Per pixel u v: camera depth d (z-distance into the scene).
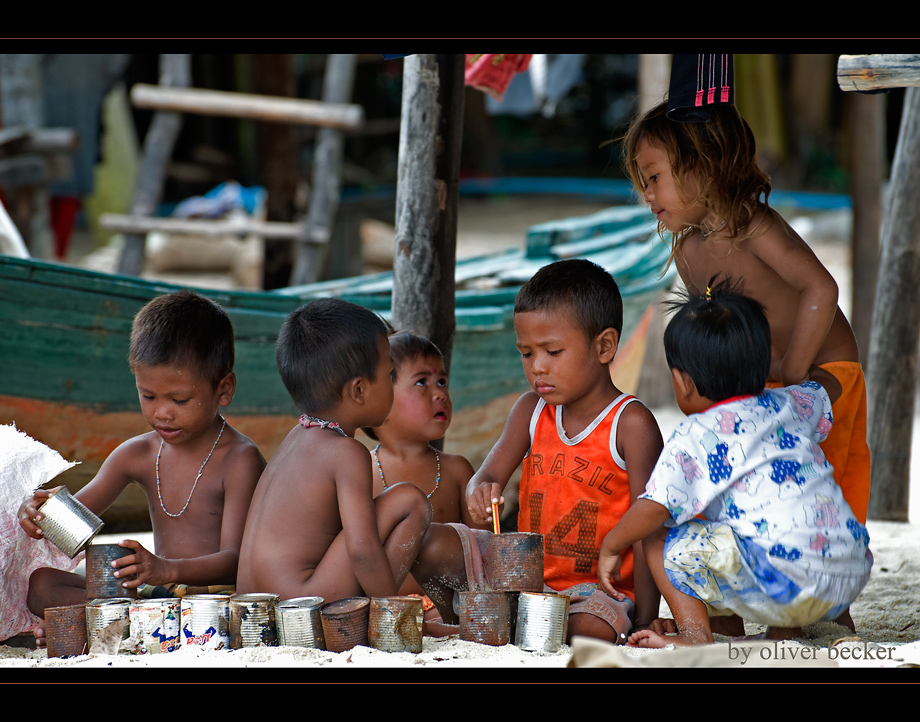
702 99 6.75
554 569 6.98
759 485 5.90
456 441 12.76
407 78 8.94
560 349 6.66
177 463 6.86
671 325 6.27
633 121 7.67
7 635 6.41
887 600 7.82
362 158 47.22
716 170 6.95
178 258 34.75
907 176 12.76
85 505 6.52
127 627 5.68
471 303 12.72
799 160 49.25
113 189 34.97
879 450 13.30
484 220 46.91
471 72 11.66
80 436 10.60
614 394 6.95
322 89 37.91
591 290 6.69
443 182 8.98
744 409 6.04
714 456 5.93
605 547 6.16
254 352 11.13
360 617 5.64
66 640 5.75
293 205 25.30
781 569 5.80
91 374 10.47
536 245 16.86
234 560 6.56
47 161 19.69
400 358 7.54
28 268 9.63
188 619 5.71
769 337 6.12
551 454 7.02
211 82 38.78
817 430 6.39
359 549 5.81
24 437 6.57
